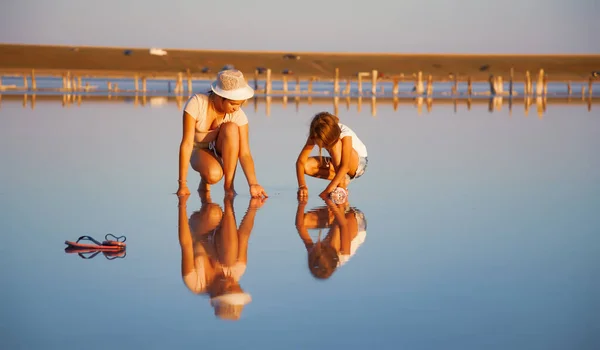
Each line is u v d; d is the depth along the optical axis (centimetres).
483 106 2048
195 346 229
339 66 7338
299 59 7675
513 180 641
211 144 603
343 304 273
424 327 248
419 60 7712
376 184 621
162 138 1018
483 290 293
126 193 562
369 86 5216
